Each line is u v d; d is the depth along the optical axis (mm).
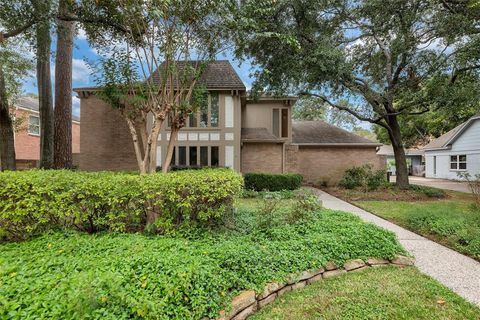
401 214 7336
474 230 4926
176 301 2355
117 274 2436
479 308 2887
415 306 2916
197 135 12789
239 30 5930
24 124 16609
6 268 2557
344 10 10305
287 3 9336
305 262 3543
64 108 11469
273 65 10664
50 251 3268
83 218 4219
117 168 13312
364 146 16125
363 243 4145
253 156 13914
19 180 4090
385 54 11555
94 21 6973
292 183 11891
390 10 9516
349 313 2811
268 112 16016
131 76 5969
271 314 2842
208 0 5234
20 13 7125
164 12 5133
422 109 12250
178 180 4281
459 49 9438
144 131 6043
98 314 1977
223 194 4371
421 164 28156
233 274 2965
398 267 3965
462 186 15875
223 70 13359
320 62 9828
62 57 11383
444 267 3975
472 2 7969
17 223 4129
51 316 1886
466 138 18875
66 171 5398
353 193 11516
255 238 4234
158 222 4258
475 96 9758
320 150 16375
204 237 4148
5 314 1904
